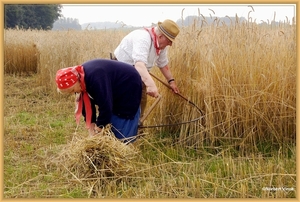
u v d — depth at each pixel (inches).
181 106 213.8
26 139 219.3
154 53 186.4
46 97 349.4
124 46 186.9
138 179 156.3
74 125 247.9
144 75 175.8
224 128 199.2
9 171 168.9
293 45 201.0
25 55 516.7
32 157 187.6
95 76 155.3
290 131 198.4
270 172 160.9
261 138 198.4
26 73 515.8
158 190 146.4
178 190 148.9
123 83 164.9
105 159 156.9
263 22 220.1
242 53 200.7
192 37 214.1
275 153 189.0
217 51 203.5
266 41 209.0
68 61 362.3
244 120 195.8
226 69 199.9
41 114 283.6
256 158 181.0
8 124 248.2
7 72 517.3
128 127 171.8
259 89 199.0
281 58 200.1
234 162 178.7
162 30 182.4
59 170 163.8
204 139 203.6
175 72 212.7
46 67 372.2
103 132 163.8
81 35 395.2
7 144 206.5
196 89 206.8
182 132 207.6
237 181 155.3
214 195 143.7
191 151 197.6
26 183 155.8
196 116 204.5
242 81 199.0
